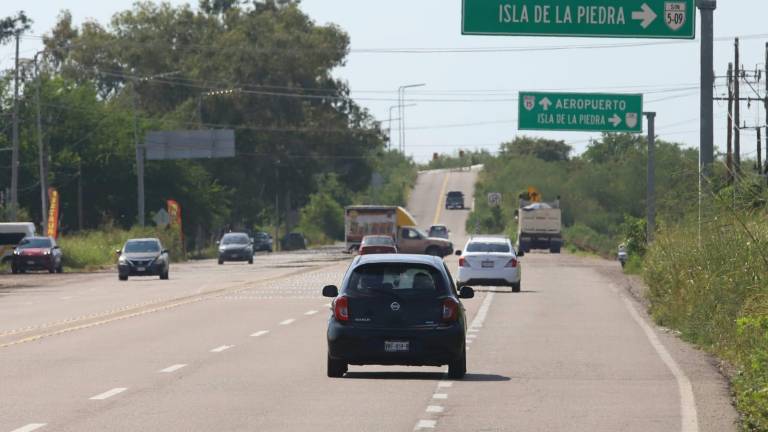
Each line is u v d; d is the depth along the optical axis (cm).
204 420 3675
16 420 3659
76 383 4644
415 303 4828
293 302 10144
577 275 15400
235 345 6312
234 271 17475
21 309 9456
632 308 9406
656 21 7925
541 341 6638
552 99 14838
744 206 6538
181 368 5203
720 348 5981
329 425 3584
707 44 7881
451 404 4072
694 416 3812
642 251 16462
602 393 4397
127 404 4041
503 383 4709
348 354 4803
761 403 3672
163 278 15100
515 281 11588
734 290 6359
